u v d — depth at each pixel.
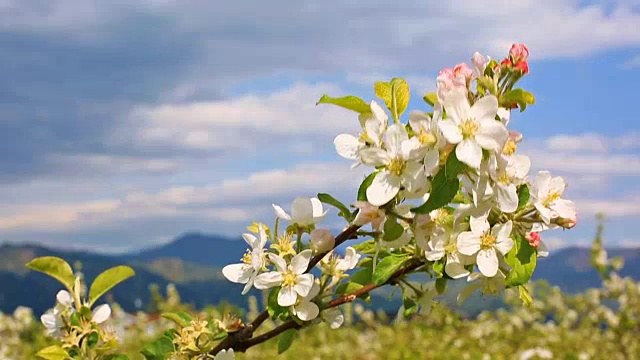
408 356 3.73
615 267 3.46
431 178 0.80
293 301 0.85
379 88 0.83
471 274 0.85
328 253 0.87
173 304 4.22
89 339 0.93
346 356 3.94
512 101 0.80
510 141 0.82
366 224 0.82
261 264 0.86
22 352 3.38
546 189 0.84
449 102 0.79
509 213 0.84
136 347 3.30
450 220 0.86
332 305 0.87
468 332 4.16
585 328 3.80
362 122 0.84
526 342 3.85
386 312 4.51
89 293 0.96
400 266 0.88
